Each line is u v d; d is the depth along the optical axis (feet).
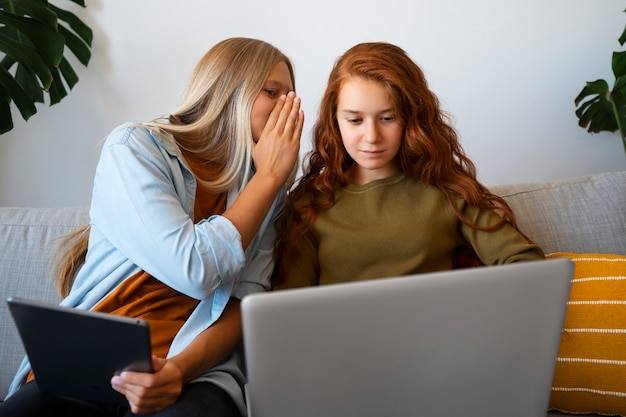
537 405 2.92
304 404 2.69
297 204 4.44
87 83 6.86
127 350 2.95
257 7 6.70
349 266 4.23
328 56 6.75
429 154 4.13
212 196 4.29
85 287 3.89
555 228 4.89
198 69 4.38
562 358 4.17
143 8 6.72
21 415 3.28
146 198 3.63
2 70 5.69
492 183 6.94
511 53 6.72
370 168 4.08
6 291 4.72
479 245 4.09
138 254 3.67
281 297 2.48
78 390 3.29
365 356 2.64
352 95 3.96
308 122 6.86
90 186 7.10
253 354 2.56
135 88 6.86
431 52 6.72
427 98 4.17
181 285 3.57
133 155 3.76
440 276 2.59
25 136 7.02
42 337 3.03
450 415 2.83
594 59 6.73
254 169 4.41
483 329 2.69
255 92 4.18
